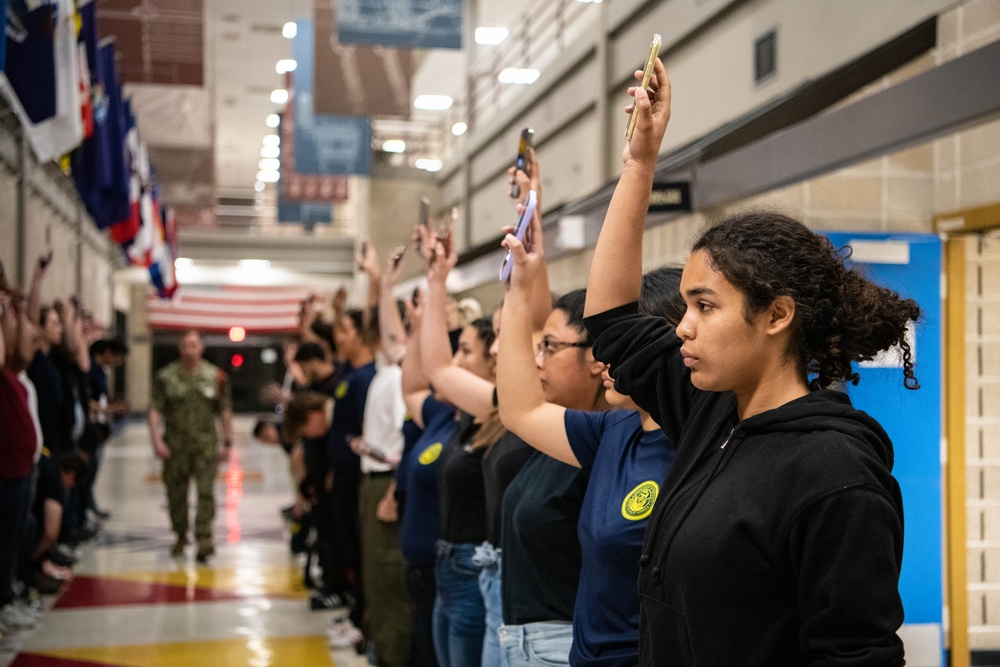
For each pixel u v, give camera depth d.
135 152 10.95
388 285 4.63
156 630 5.63
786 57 7.23
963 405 4.15
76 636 5.50
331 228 27.91
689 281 1.39
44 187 11.33
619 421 1.96
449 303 4.21
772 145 4.86
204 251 24.61
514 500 2.32
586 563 1.89
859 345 1.34
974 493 4.14
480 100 17.69
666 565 1.36
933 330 3.97
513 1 17.39
